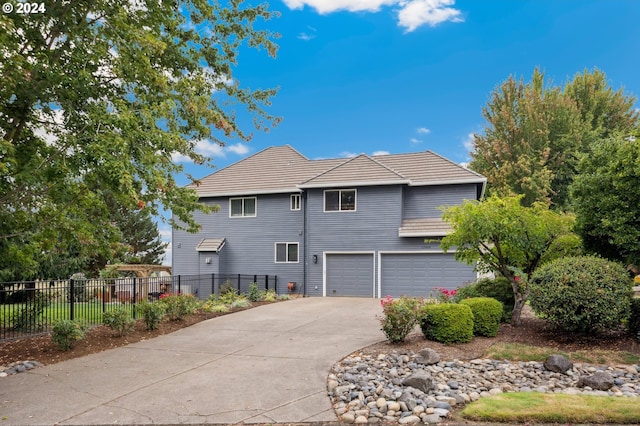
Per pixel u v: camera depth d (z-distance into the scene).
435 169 19.45
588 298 7.55
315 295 19.36
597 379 5.61
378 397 5.20
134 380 6.20
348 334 9.20
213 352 7.87
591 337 8.05
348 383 5.82
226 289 18.89
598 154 8.98
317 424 4.54
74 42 7.67
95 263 24.41
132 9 9.01
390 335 7.93
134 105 7.97
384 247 18.58
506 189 27.27
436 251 17.84
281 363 6.95
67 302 11.94
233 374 6.39
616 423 4.29
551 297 7.82
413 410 4.73
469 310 8.04
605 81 32.06
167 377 6.32
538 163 27.73
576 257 8.55
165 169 9.77
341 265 19.23
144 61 7.73
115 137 6.73
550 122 29.30
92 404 5.24
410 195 19.22
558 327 8.44
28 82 7.07
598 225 8.80
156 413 4.90
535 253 9.58
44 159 7.69
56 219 8.53
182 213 10.72
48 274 18.88
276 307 14.17
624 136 9.42
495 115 31.34
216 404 5.14
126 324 9.26
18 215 8.25
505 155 29.39
